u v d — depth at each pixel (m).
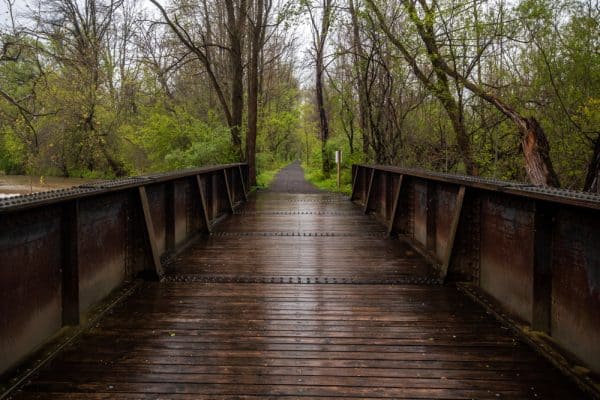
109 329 3.50
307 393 2.55
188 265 5.62
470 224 4.71
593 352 2.68
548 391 2.57
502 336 3.39
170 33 19.78
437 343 3.26
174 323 3.64
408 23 11.12
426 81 11.34
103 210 4.08
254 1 19.92
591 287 2.71
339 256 6.19
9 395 2.50
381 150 14.41
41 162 23.47
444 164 13.45
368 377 2.74
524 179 11.67
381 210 9.78
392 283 4.86
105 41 20.84
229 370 2.83
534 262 3.26
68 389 2.58
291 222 9.44
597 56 9.84
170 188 6.09
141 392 2.55
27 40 13.66
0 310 2.59
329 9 13.24
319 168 28.83
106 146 24.20
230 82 25.22
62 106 18.48
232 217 10.24
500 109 9.85
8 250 2.67
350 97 17.30
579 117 9.84
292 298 4.33
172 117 20.09
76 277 3.41
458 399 2.49
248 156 19.14
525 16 9.73
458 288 4.66
